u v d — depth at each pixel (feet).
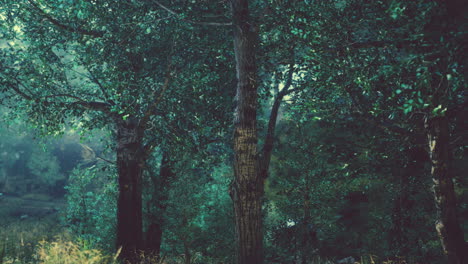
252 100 25.16
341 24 21.01
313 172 33.55
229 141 38.27
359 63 21.58
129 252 34.71
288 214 35.45
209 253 38.96
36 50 32.53
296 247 34.42
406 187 29.40
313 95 26.35
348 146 30.09
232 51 32.40
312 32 21.22
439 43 16.84
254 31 25.34
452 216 19.70
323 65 21.80
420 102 16.71
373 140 27.45
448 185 19.75
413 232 28.81
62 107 33.47
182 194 37.32
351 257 35.35
